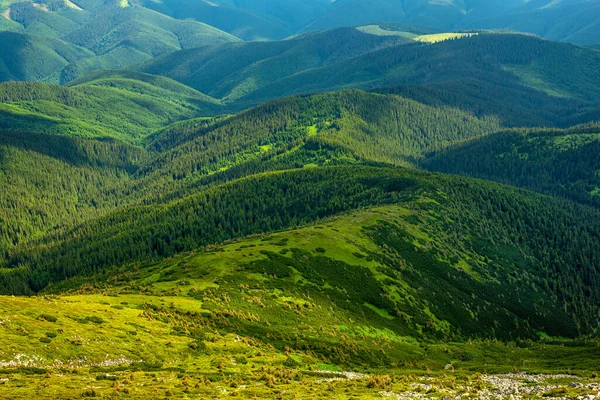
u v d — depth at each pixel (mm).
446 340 145250
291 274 147250
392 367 98938
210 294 116312
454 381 72812
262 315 111688
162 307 100625
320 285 147000
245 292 123750
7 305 77188
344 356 97688
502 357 118750
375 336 122438
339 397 56844
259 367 76688
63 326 74625
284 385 64250
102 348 72062
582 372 88062
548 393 58594
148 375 64875
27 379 57562
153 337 80562
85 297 102000
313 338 104000
